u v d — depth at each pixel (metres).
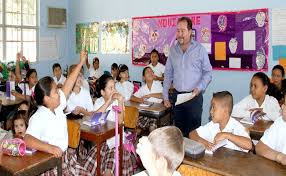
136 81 5.20
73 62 6.36
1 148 1.76
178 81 2.90
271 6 3.89
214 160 1.43
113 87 2.73
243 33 4.13
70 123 2.24
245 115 2.71
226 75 4.34
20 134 2.27
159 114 3.38
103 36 5.82
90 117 2.68
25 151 1.76
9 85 3.95
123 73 4.27
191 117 2.75
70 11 6.32
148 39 5.15
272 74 3.53
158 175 0.99
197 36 4.55
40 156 1.73
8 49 5.64
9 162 1.64
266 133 1.61
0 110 3.73
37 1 5.92
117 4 5.53
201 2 4.47
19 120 2.33
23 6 5.76
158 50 5.04
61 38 6.34
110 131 2.39
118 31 5.57
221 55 4.35
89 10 5.99
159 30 4.99
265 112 2.65
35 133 1.90
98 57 5.95
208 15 4.41
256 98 2.69
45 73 6.13
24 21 5.80
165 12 4.89
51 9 6.05
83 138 2.37
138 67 5.38
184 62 2.82
